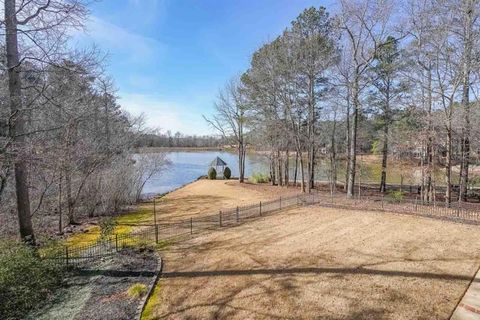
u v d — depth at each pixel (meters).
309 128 24.86
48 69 9.78
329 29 22.52
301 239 11.42
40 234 14.41
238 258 10.05
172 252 11.33
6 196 13.57
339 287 7.63
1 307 7.36
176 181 39.34
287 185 29.30
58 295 8.48
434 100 17.88
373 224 12.77
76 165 16.03
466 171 20.30
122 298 8.11
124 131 25.97
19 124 10.06
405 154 24.14
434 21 16.75
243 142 33.44
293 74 23.09
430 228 11.93
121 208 21.11
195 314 7.09
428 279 7.81
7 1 8.73
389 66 20.70
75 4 8.97
